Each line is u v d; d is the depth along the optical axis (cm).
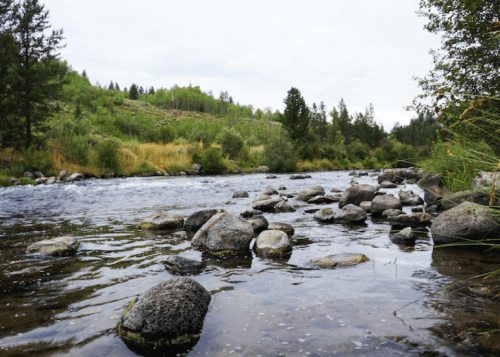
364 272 285
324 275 281
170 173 2162
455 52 873
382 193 906
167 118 9988
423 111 789
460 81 816
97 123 6234
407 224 493
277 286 258
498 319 189
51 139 2025
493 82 753
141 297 207
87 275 286
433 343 165
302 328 187
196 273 293
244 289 253
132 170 2025
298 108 3644
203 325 193
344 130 9019
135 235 450
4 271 296
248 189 1174
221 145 3022
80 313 211
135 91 13525
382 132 7550
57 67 1889
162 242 411
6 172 1477
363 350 161
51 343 174
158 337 175
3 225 523
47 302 228
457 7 839
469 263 300
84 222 551
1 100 1662
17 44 1814
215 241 366
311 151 3562
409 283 254
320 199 803
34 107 1841
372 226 497
